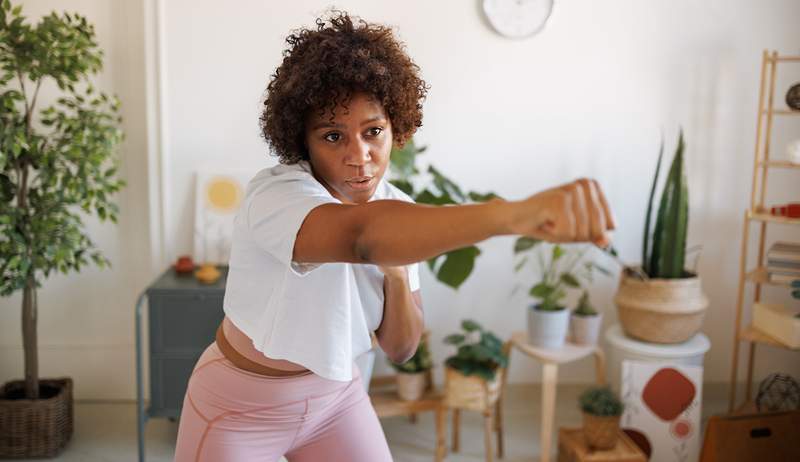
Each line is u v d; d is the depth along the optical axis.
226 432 1.30
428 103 3.29
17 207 2.73
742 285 3.03
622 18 3.29
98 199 2.81
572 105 3.34
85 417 3.27
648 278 2.99
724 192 3.40
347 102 1.04
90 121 2.77
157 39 3.13
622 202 3.40
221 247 3.21
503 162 3.35
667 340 2.92
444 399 2.79
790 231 3.41
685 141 3.37
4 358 3.34
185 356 2.84
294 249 0.90
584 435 2.64
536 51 3.29
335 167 1.09
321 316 1.17
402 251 0.77
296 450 1.44
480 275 3.41
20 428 2.87
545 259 3.40
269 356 1.19
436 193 3.32
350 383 1.42
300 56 1.09
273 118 1.12
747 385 3.18
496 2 3.22
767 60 2.95
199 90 3.19
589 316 2.88
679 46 3.32
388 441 3.09
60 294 3.33
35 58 2.63
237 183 3.23
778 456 2.56
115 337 3.38
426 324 3.42
